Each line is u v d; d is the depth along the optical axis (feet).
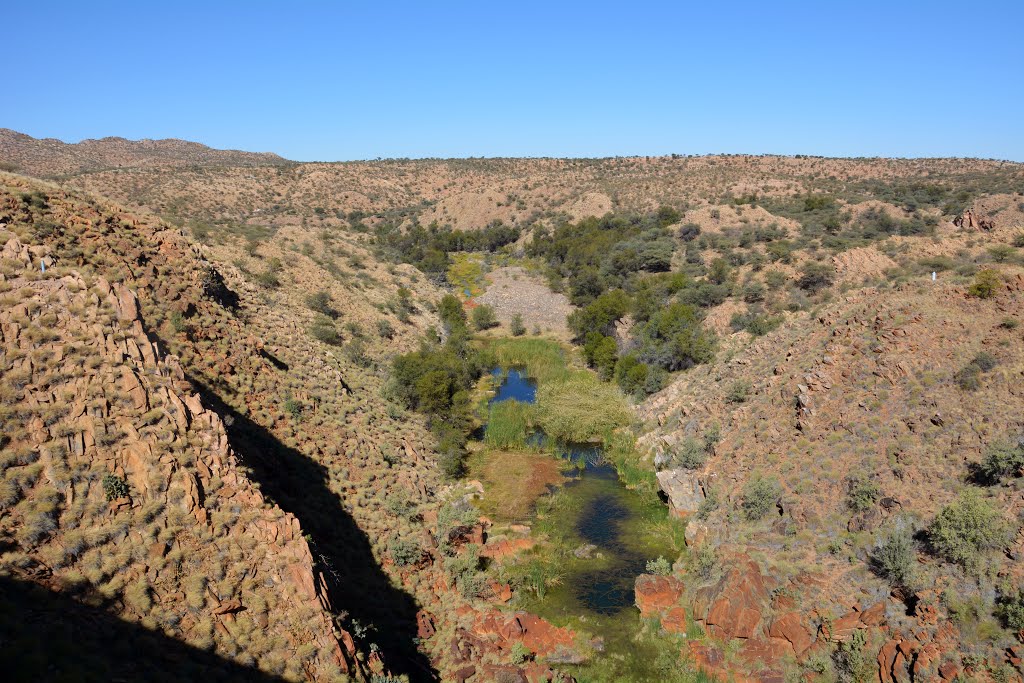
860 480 81.82
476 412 160.35
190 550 52.37
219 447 61.93
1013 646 56.18
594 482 121.49
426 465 118.32
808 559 77.10
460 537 92.58
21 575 44.01
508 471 126.41
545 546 97.30
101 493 50.98
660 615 79.05
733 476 98.58
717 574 81.56
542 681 67.97
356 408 118.62
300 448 94.07
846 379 100.32
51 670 38.37
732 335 177.99
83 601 45.06
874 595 69.26
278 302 166.61
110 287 66.39
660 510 108.17
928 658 58.95
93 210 107.24
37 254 66.28
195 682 44.14
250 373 101.91
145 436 56.13
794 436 98.27
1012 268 107.55
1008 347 88.69
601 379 187.42
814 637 68.69
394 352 183.01
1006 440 75.36
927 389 89.86
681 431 122.62
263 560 55.47
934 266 183.01
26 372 53.93
